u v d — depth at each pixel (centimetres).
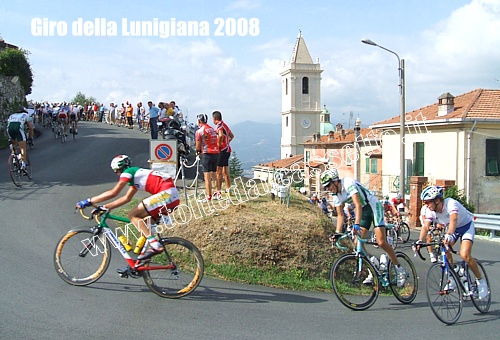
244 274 791
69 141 2545
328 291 791
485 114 2484
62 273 666
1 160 1872
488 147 2500
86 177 1590
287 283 790
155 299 638
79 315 558
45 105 3456
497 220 1703
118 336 507
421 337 572
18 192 1291
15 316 541
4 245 820
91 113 4316
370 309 692
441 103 2667
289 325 582
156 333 522
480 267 706
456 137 2516
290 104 8788
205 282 750
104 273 712
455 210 665
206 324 562
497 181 2514
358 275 696
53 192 1320
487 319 664
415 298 784
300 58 8812
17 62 3278
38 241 859
